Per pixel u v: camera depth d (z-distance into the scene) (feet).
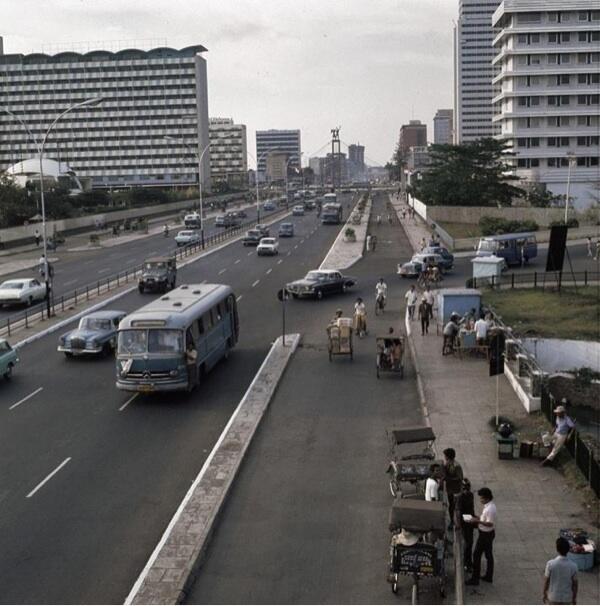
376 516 55.93
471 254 220.43
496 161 332.80
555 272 162.71
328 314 137.28
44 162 447.42
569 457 64.39
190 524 54.34
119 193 450.71
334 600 44.70
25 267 219.41
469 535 47.03
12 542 53.16
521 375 87.71
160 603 44.11
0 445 72.84
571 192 358.84
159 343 85.15
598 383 96.43
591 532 51.78
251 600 44.88
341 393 88.48
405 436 61.52
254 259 220.84
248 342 116.98
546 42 349.61
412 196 414.62
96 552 51.52
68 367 103.60
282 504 58.39
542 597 43.91
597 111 352.90
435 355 104.06
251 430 75.05
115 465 67.36
